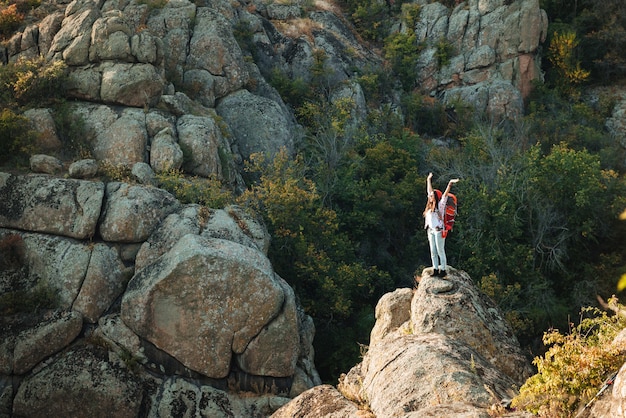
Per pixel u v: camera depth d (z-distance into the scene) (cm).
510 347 1234
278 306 2194
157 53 3019
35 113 2719
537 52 4703
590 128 4225
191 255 2145
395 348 1088
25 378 2139
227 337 2155
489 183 3416
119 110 2806
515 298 2908
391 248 3394
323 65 4269
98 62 2894
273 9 4619
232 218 2444
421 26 4903
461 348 1055
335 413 999
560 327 2992
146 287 2153
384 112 4131
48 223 2319
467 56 4684
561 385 802
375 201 3312
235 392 2166
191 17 3562
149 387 2125
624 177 3616
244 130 3350
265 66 4125
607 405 696
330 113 3888
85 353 2152
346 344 2691
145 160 2681
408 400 919
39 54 3162
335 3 5156
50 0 3547
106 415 2084
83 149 2677
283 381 2202
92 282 2216
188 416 2097
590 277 3206
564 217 3341
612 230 3344
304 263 2788
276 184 2809
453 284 1305
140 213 2327
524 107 4525
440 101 4606
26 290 2234
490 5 4775
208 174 2786
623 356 798
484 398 873
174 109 2916
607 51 4925
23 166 2531
